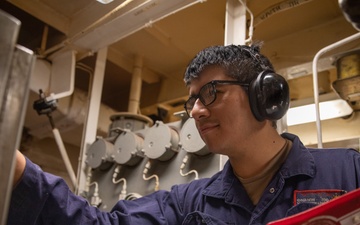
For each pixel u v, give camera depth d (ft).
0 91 1.09
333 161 2.75
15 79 1.15
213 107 2.74
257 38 7.85
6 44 1.11
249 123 2.73
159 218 3.28
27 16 7.54
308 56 7.13
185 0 5.16
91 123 6.81
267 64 3.00
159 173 5.43
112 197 5.92
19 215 2.33
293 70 7.21
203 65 2.87
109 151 6.19
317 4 6.79
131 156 5.72
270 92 2.68
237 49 2.91
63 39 7.18
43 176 2.50
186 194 3.43
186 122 5.16
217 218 2.90
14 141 1.12
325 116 5.38
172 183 5.16
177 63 9.31
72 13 7.06
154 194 3.69
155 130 5.53
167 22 7.68
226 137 2.72
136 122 6.85
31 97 6.97
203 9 7.12
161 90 9.80
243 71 2.78
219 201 3.04
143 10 5.50
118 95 10.82
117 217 3.14
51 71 7.24
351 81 5.15
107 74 9.92
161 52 8.87
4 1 7.13
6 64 1.11
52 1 6.77
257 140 2.77
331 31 7.02
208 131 2.79
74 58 6.88
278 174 2.76
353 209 1.87
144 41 8.46
